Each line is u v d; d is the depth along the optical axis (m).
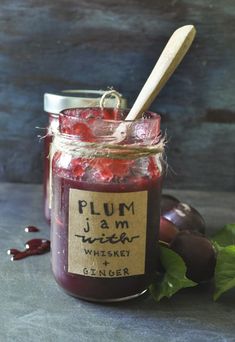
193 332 0.45
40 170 0.78
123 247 0.46
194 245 0.50
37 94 0.76
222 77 0.74
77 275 0.47
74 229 0.47
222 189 0.78
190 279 0.50
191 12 0.73
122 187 0.46
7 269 0.54
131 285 0.47
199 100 0.75
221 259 0.49
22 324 0.45
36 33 0.74
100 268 0.47
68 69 0.75
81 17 0.73
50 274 0.53
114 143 0.45
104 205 0.46
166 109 0.75
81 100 0.58
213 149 0.77
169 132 0.76
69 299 0.49
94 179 0.46
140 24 0.73
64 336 0.44
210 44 0.73
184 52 0.47
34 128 0.77
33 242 0.58
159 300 0.49
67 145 0.46
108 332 0.45
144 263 0.48
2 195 0.73
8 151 0.77
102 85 0.75
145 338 0.44
